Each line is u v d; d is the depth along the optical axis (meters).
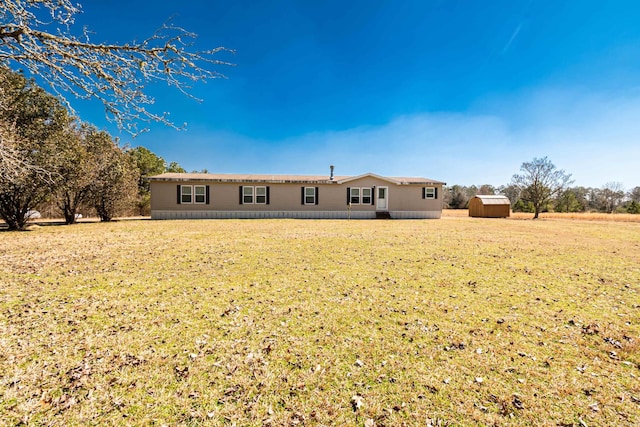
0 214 12.17
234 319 3.64
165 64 3.72
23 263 6.27
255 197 20.20
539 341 3.16
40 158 11.50
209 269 5.93
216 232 11.71
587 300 4.38
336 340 3.15
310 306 4.07
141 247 8.20
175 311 3.86
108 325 3.43
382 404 2.22
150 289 4.71
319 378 2.52
